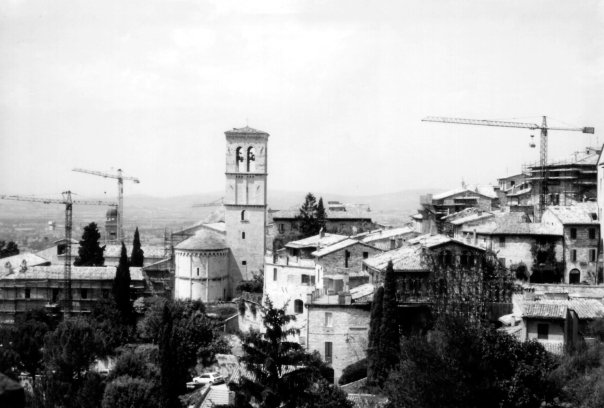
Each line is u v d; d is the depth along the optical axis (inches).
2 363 4431.6
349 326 4136.3
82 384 4367.6
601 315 3132.4
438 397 2175.2
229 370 4345.5
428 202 7529.5
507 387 2218.3
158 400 3934.5
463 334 2288.4
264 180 6712.6
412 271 4072.3
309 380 2455.7
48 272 6515.8
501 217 5447.8
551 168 6407.5
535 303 3282.5
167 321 4190.5
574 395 2313.0
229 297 6663.4
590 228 4859.7
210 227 7357.3
